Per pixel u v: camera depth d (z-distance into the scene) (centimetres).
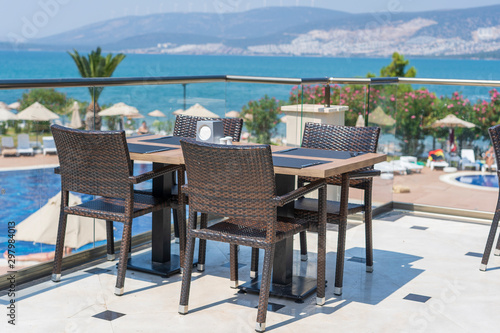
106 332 286
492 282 361
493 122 498
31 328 289
